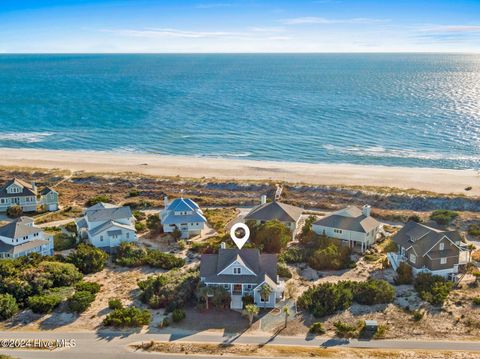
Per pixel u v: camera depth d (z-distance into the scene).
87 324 52.41
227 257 60.84
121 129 174.62
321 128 173.12
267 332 51.28
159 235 80.06
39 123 186.12
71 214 91.12
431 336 50.34
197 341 49.19
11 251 68.12
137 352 46.88
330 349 47.78
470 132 166.38
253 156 139.88
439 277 62.09
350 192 102.19
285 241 74.00
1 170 118.00
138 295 59.62
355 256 72.44
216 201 97.75
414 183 110.88
